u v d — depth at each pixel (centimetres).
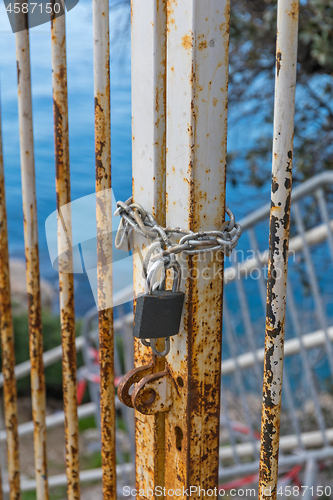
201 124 76
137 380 88
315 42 357
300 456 238
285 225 68
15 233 1805
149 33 78
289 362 364
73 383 106
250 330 242
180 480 89
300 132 400
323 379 384
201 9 71
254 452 250
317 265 397
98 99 86
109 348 95
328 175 200
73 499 112
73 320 103
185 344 82
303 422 363
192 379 83
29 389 744
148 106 81
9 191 2027
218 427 88
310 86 399
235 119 430
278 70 64
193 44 72
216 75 74
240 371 249
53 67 90
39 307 109
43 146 2284
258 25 402
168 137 80
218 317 84
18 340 759
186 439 86
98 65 84
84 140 1542
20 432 378
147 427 94
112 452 101
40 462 117
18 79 98
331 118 396
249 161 423
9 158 2188
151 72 79
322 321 220
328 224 209
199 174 77
